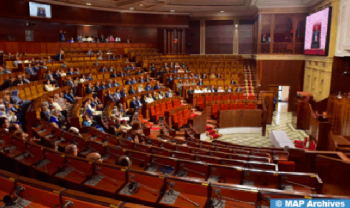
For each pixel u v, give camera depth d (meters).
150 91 14.89
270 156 7.54
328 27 14.64
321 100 15.34
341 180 6.45
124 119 10.37
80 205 2.90
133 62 20.25
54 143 5.77
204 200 3.61
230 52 23.75
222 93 16.53
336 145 10.55
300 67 19.28
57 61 15.59
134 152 5.24
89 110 10.34
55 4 18.50
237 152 7.36
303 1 17.92
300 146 11.91
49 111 9.20
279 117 18.52
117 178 4.12
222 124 14.98
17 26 17.66
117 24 21.72
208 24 23.72
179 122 12.73
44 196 3.10
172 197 3.69
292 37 19.94
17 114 9.48
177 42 23.50
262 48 19.59
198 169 4.73
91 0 18.25
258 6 18.84
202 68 19.95
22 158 4.93
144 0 17.94
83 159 4.38
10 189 3.33
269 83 19.77
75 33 21.25
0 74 11.80
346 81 15.04
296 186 4.32
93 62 17.84
